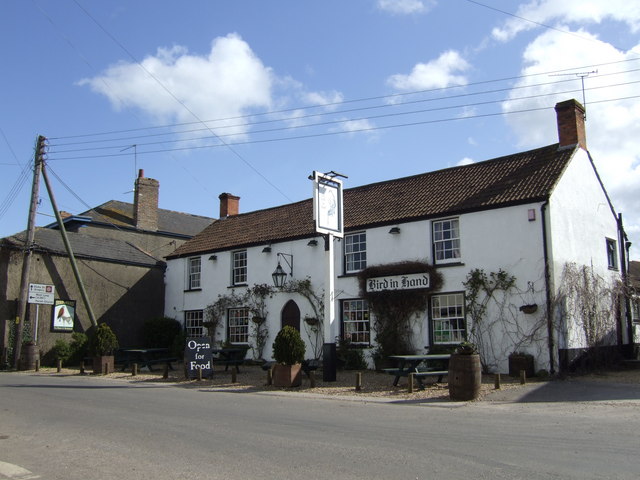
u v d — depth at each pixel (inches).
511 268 709.3
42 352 968.3
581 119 802.2
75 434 347.9
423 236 797.2
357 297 855.1
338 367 852.0
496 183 777.6
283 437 332.5
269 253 995.3
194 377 710.5
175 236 1424.7
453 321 760.3
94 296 1061.1
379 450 295.6
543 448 297.9
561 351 671.1
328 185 697.0
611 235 850.1
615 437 327.3
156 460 279.6
